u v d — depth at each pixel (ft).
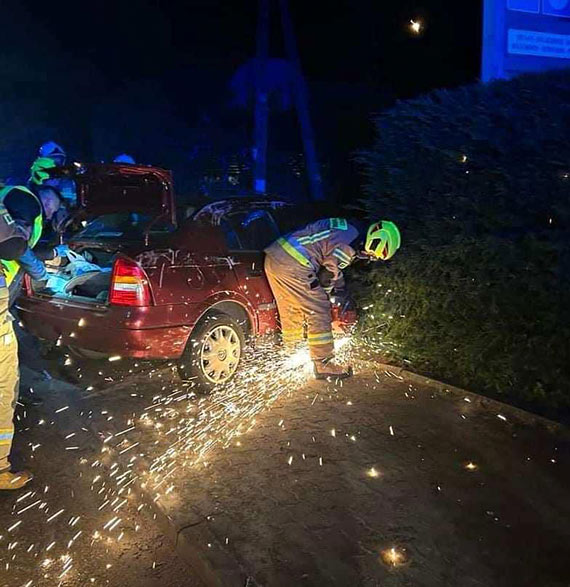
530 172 15.98
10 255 13.25
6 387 13.55
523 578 10.32
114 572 11.48
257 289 19.51
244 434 15.57
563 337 15.53
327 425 15.90
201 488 13.16
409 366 19.79
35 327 19.15
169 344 17.33
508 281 16.49
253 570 10.60
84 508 13.42
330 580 10.34
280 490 13.01
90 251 22.04
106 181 19.90
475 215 17.52
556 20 24.21
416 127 19.29
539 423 15.35
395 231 17.74
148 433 15.85
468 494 12.64
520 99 16.99
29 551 12.05
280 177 49.24
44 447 15.83
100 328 17.08
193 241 18.47
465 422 15.79
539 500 12.38
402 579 10.34
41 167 24.68
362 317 21.47
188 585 11.12
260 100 41.16
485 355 17.30
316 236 18.38
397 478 13.32
